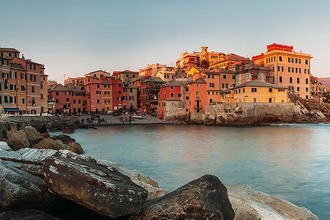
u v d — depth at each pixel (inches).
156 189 530.9
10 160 535.5
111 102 5546.3
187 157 1466.5
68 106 5452.8
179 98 4835.1
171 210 361.7
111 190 364.5
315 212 695.1
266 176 1050.1
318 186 914.7
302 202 765.9
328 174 1077.1
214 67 6456.7
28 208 388.2
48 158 402.9
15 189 377.1
